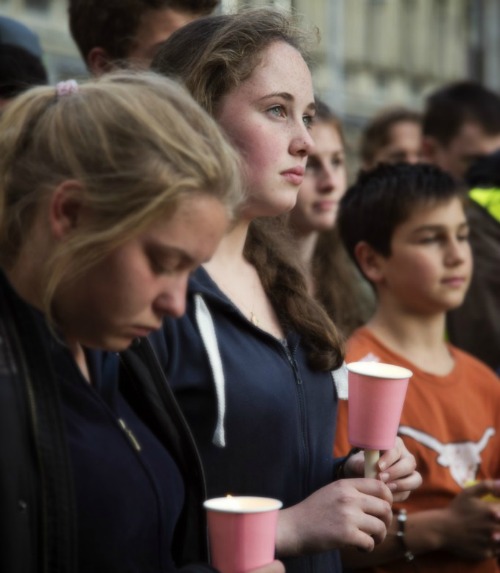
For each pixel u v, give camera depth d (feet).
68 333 13.50
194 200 12.80
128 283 12.79
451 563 22.47
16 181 13.24
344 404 22.63
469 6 169.58
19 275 13.37
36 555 12.75
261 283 18.88
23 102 13.64
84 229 12.71
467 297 30.01
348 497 16.71
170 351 16.98
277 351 17.98
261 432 17.17
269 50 17.60
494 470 24.32
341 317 29.09
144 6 23.62
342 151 30.22
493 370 29.81
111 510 13.35
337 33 139.44
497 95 38.83
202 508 15.46
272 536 14.62
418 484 18.10
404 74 163.53
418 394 23.72
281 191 17.44
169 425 15.34
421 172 25.43
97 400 13.73
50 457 12.87
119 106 13.02
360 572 22.31
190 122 13.33
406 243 24.68
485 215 30.71
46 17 96.27
